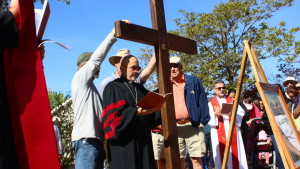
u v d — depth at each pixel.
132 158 4.07
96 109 4.39
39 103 2.48
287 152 4.77
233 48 27.27
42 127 2.46
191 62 27.55
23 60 2.50
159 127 4.77
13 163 2.33
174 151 4.40
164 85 4.49
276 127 4.86
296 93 7.13
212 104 7.75
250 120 8.91
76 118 4.31
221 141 7.57
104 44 4.39
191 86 6.30
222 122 7.62
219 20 26.94
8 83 2.47
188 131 6.21
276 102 5.45
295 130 5.61
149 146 4.23
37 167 2.42
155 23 4.60
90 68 4.35
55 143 2.47
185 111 6.20
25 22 2.47
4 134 2.33
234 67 26.78
